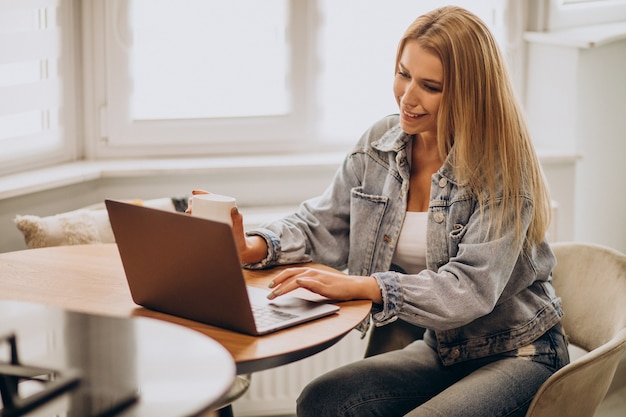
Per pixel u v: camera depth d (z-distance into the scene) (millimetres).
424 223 1946
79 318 1215
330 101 2998
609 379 1777
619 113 3041
